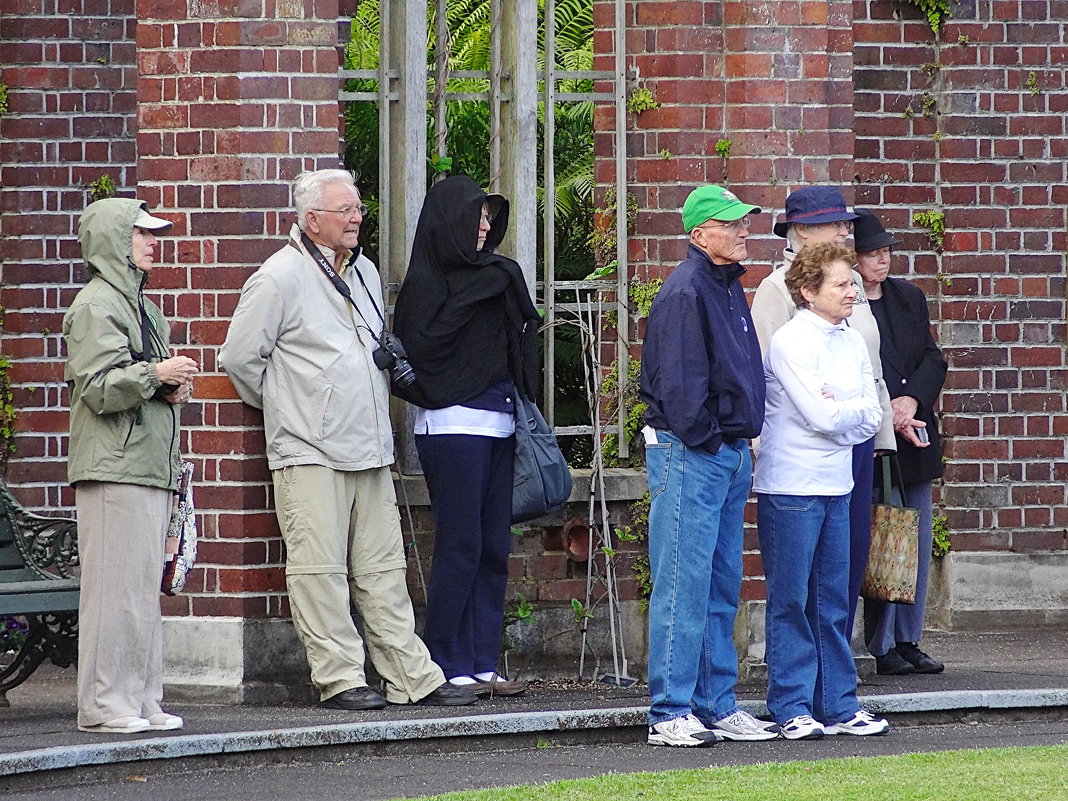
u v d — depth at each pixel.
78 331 20.44
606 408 26.06
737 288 21.08
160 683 21.28
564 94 25.88
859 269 25.59
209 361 23.56
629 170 25.75
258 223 23.59
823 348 21.08
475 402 23.45
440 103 25.67
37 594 21.83
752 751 20.42
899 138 30.89
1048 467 31.00
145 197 23.75
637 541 25.42
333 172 22.84
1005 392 30.94
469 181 23.73
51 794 18.20
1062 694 22.88
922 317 26.39
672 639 20.67
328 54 23.83
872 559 23.08
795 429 21.17
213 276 23.56
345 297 22.94
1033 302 30.97
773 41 25.38
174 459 21.08
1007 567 30.81
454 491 23.47
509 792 17.64
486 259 23.64
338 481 22.84
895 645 25.89
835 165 25.56
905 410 25.64
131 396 20.23
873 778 18.09
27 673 23.03
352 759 20.30
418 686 23.03
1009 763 19.00
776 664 21.42
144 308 21.25
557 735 21.23
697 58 25.50
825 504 21.27
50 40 28.05
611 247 25.95
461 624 23.94
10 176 27.94
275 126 23.66
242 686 23.31
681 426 20.14
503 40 25.81
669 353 20.23
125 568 20.59
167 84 23.70
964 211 30.84
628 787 17.80
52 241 28.06
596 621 25.41
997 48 30.84
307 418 22.66
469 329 23.53
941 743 20.92
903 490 25.77
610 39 25.83
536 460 23.77
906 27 30.89
